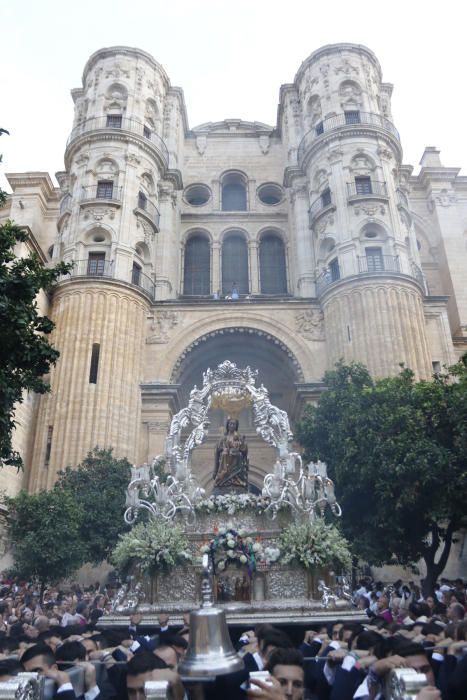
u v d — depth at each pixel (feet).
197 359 120.57
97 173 123.75
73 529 70.23
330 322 112.37
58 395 100.48
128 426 102.37
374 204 118.93
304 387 108.37
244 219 147.95
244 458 49.11
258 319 116.78
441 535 67.00
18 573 71.36
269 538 41.68
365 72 140.36
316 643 27.45
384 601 47.60
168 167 139.13
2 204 44.01
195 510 43.32
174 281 134.41
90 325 105.09
